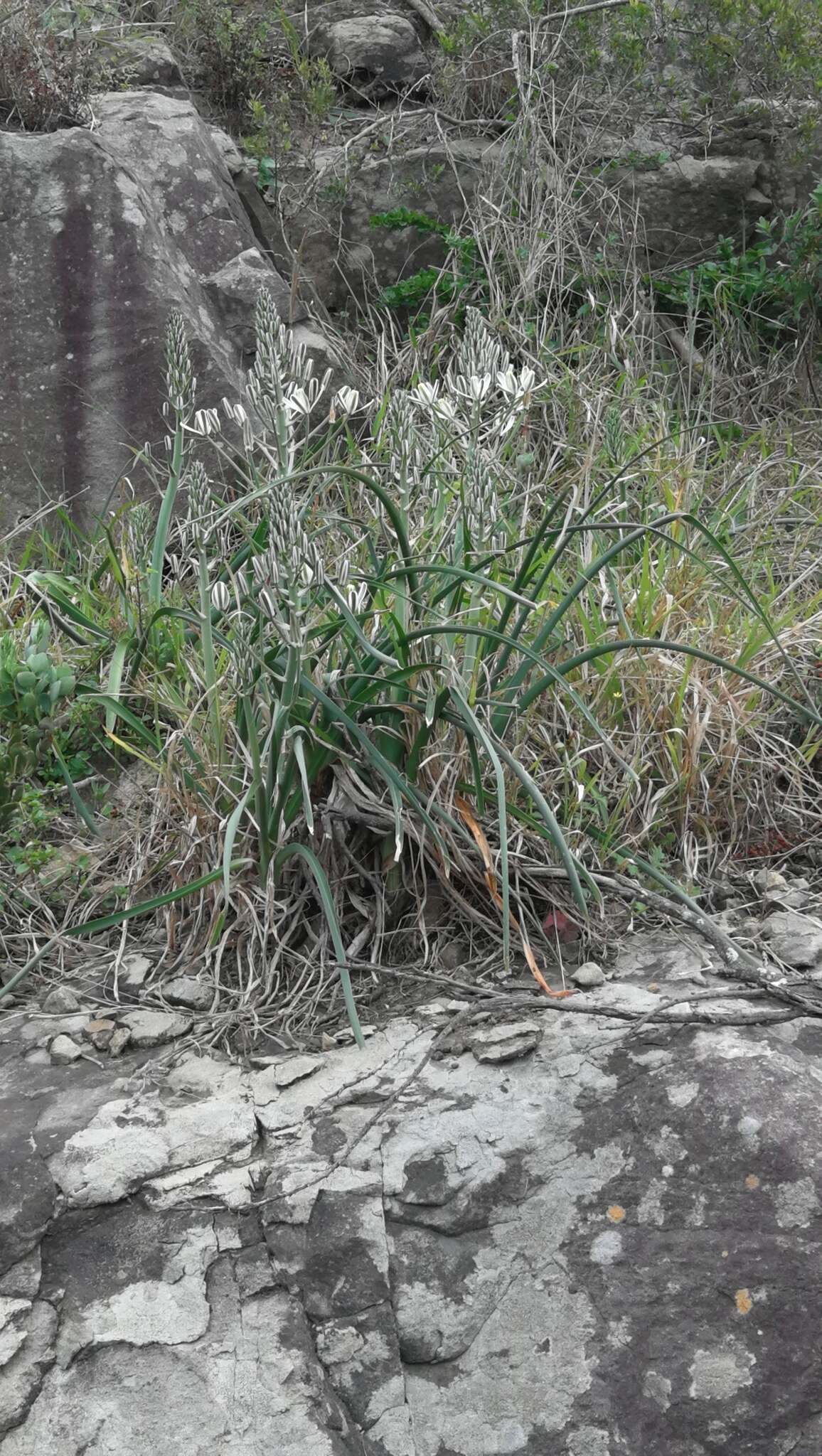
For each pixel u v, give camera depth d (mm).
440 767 2666
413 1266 2152
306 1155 2221
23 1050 2494
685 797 2928
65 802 3246
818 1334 2059
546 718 3066
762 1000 2461
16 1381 2004
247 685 2551
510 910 2602
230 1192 2172
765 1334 2076
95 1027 2527
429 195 5414
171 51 5613
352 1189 2180
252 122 5668
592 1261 2168
